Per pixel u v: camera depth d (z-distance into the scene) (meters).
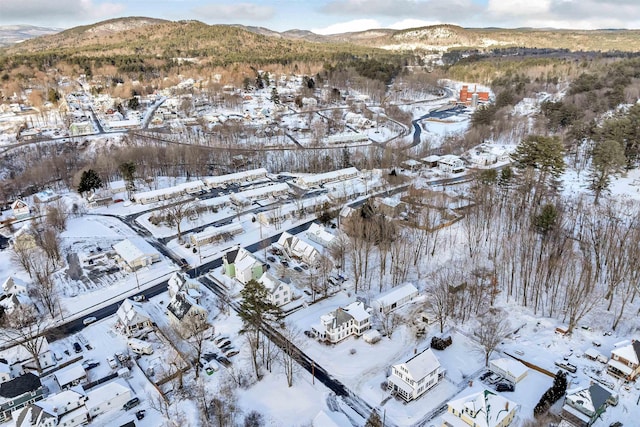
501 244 105.50
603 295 88.81
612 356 70.75
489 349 73.31
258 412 66.75
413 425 63.88
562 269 88.69
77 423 65.06
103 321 89.00
